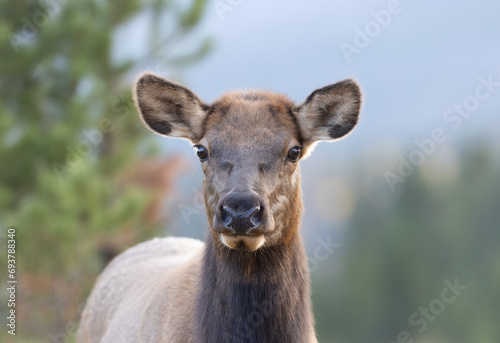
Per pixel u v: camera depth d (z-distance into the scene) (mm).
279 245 12797
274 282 12742
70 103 37531
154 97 14180
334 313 96812
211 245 12977
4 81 38156
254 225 11625
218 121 13180
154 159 43812
